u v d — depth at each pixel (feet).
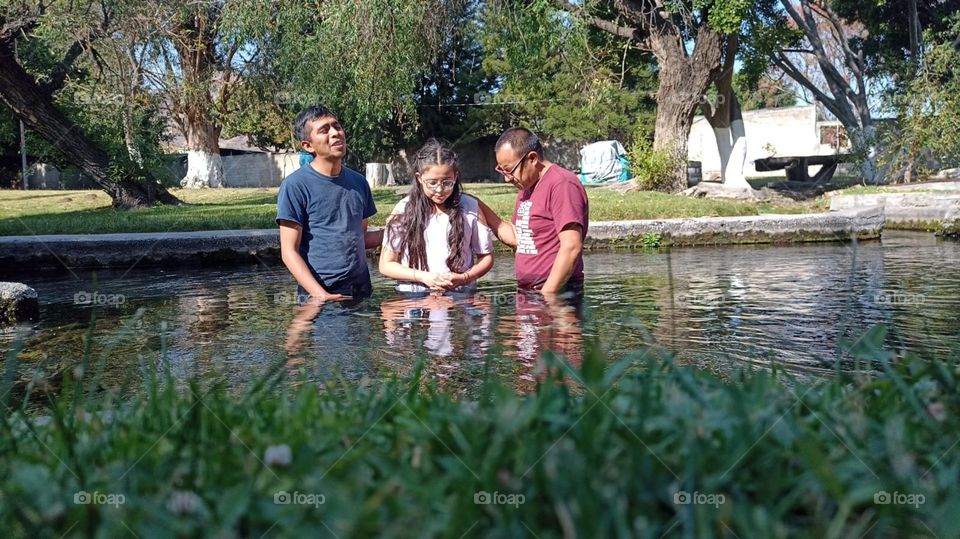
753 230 39.42
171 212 46.42
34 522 3.75
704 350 12.19
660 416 4.56
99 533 3.52
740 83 71.67
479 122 120.47
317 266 15.70
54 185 114.42
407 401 5.71
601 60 66.39
